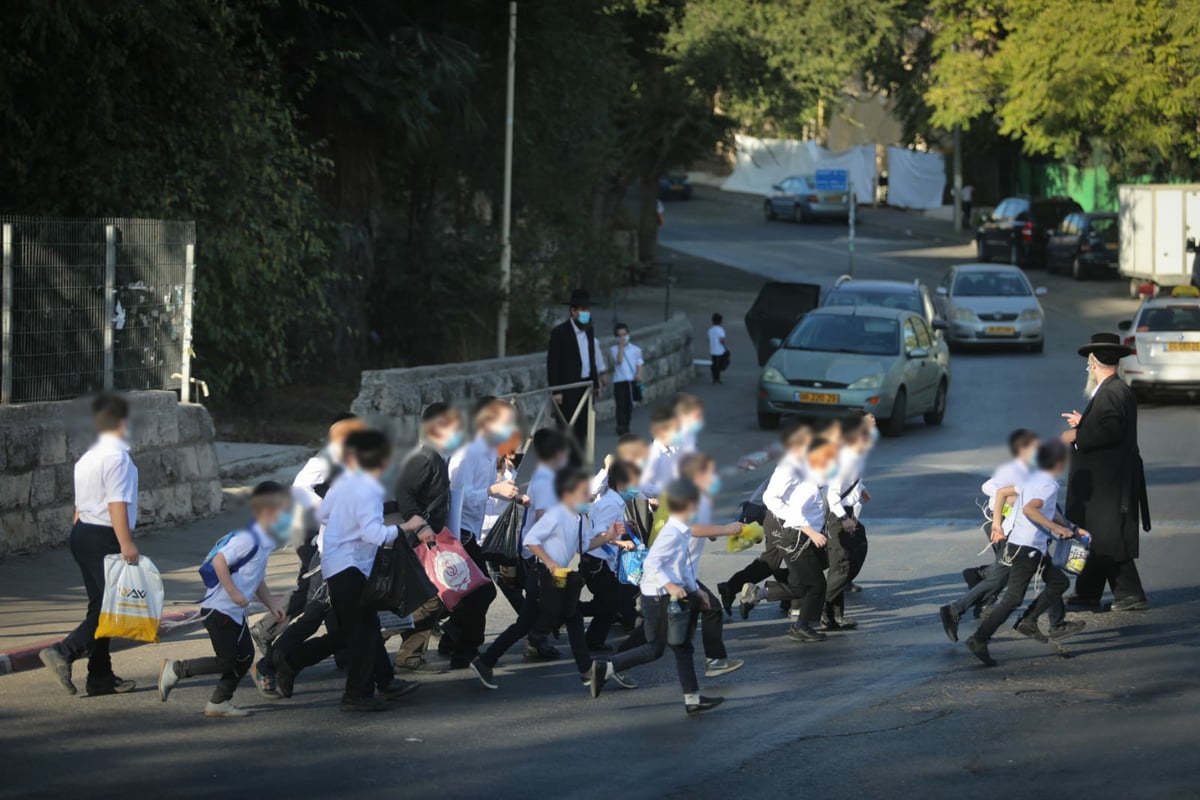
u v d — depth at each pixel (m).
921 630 9.88
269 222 17.47
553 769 6.86
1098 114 37.72
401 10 20.98
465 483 8.96
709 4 38.12
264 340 17.64
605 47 26.53
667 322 26.55
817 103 42.41
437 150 23.47
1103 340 10.28
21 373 12.05
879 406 20.05
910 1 42.78
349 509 7.71
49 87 14.91
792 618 10.22
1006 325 31.06
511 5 22.62
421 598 7.80
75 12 14.15
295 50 19.81
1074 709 7.82
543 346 25.86
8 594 10.30
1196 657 9.00
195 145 16.42
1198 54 35.31
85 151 15.38
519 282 25.31
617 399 20.39
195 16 16.00
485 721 7.74
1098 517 10.23
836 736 7.37
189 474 13.23
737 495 15.30
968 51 45.66
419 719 7.78
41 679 8.58
